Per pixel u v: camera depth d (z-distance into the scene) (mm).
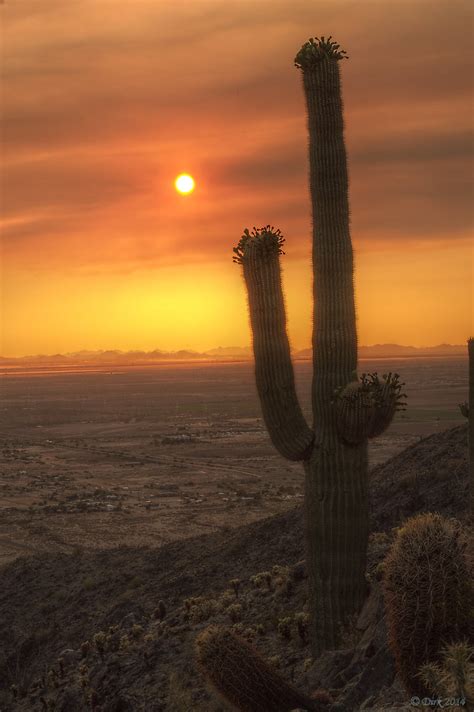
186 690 10328
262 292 10516
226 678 6242
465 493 16438
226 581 17609
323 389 10734
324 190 10898
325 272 10844
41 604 20641
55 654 16750
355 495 10711
